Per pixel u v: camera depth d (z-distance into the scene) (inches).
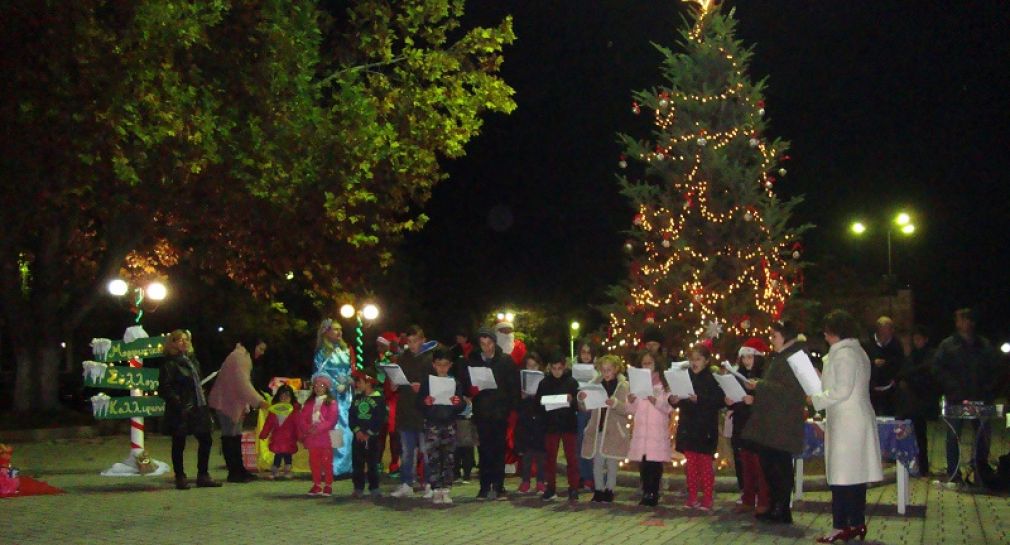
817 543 411.2
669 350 666.2
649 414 510.0
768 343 652.7
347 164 893.2
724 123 691.4
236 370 625.6
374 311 717.9
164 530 431.2
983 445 586.6
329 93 1030.4
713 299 673.6
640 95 705.0
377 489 551.8
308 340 1775.3
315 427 553.3
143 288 716.0
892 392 647.1
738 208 680.4
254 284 1062.4
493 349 548.1
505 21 1023.0
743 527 449.1
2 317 1253.1
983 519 474.9
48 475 661.3
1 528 435.8
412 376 558.3
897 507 493.7
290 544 397.4
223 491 574.6
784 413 449.7
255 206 930.1
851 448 409.7
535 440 540.7
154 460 709.9
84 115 722.2
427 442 521.3
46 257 1084.5
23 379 1097.4
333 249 1024.2
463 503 525.3
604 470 542.3
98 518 466.0
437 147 1014.4
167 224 988.6
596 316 2410.2
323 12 1005.2
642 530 438.9
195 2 773.3
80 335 1529.3
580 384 534.3
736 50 692.1
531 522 460.1
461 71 1029.8
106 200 844.0
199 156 791.7
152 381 663.8
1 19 710.5
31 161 763.4
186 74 797.9
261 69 840.3
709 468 499.2
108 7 743.7
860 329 422.6
